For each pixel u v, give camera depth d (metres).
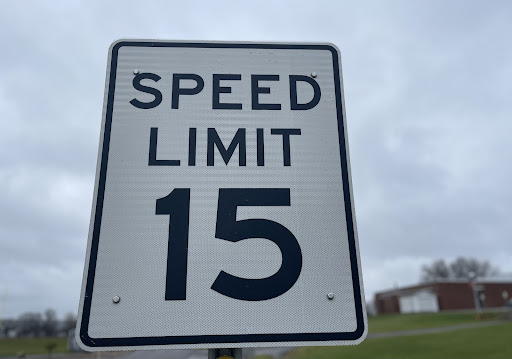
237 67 1.79
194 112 1.69
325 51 1.84
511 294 53.12
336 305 1.44
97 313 1.38
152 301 1.40
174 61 1.78
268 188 1.58
